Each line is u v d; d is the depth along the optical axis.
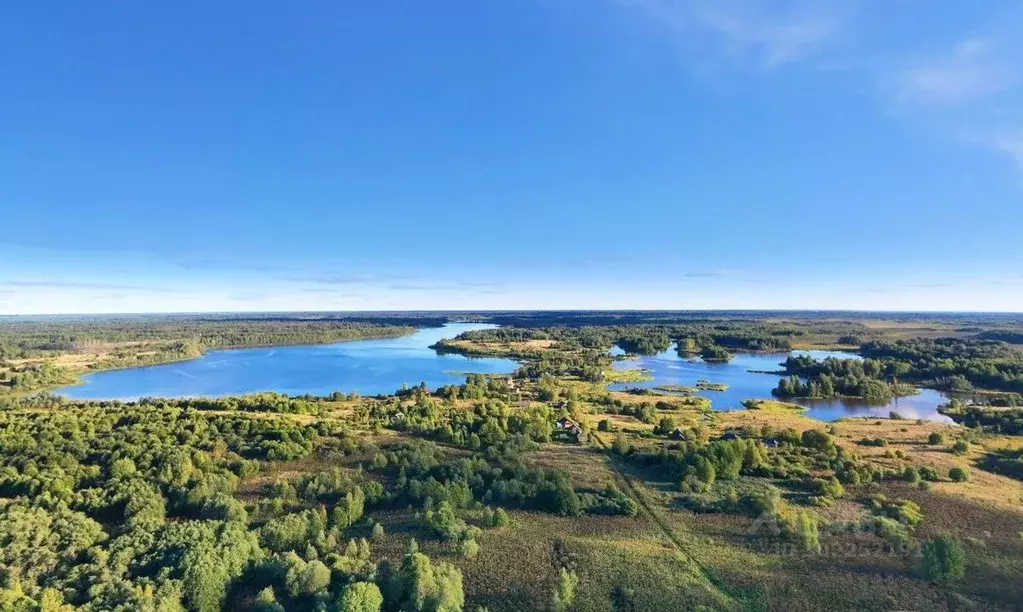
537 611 56.91
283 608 55.19
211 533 67.12
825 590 59.56
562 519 79.19
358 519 79.88
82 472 90.62
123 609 52.62
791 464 99.12
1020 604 56.28
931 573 60.78
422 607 54.94
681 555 68.06
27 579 58.69
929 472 94.12
